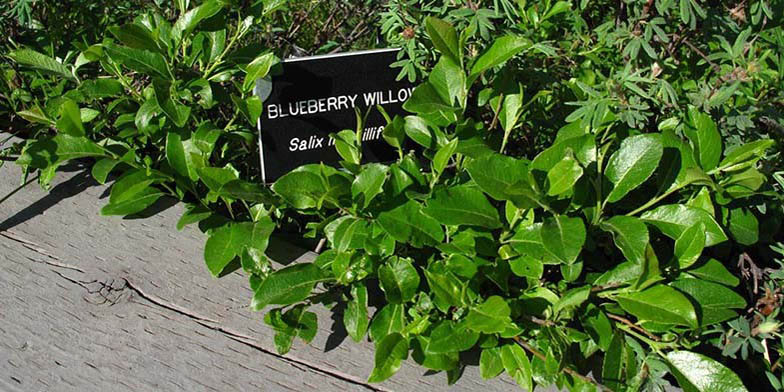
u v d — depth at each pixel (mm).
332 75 1885
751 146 1592
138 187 1770
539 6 2098
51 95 2105
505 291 1570
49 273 1710
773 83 1879
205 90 1791
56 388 1508
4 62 2283
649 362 1505
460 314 1548
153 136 1896
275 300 1527
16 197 1897
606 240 1783
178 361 1555
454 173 2018
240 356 1565
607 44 1981
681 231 1572
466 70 1911
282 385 1520
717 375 1445
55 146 1789
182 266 1730
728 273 1557
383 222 1553
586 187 1572
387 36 2074
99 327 1608
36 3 2332
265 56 1796
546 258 1513
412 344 1531
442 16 1991
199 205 1824
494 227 1554
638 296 1497
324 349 1579
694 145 1671
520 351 1512
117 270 1716
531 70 1975
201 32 1963
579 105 1835
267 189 1715
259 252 1614
